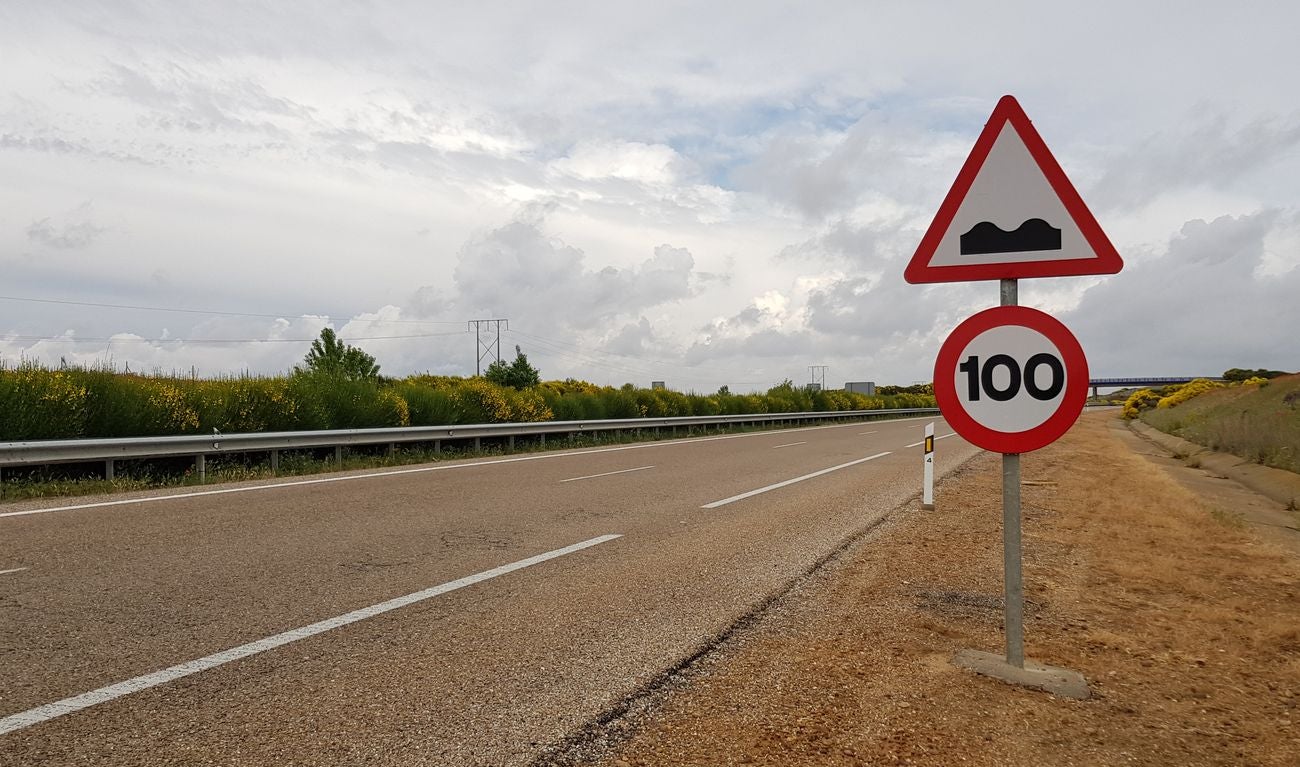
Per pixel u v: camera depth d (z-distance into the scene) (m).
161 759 2.98
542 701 3.62
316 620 4.84
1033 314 3.58
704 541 7.71
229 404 14.37
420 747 3.13
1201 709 3.57
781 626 4.89
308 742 3.16
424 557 6.74
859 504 10.45
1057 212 3.52
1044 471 14.68
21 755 2.99
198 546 7.00
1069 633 4.74
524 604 5.32
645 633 4.71
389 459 15.75
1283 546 8.23
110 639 4.39
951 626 4.89
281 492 10.77
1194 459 20.89
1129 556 7.03
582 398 28.14
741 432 33.19
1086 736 3.25
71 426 11.71
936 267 3.68
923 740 3.19
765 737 3.22
